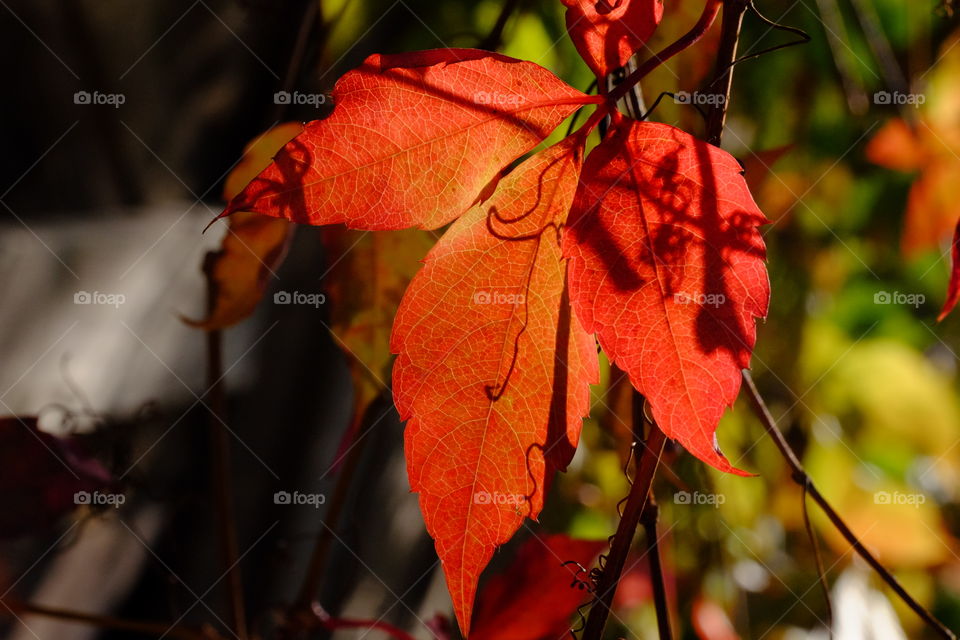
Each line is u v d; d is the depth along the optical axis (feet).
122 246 2.20
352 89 0.96
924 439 2.36
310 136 0.95
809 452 2.23
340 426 2.42
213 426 1.39
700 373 0.94
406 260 1.31
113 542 2.08
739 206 0.95
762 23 2.02
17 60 1.92
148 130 2.25
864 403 2.37
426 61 0.96
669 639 1.12
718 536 2.00
